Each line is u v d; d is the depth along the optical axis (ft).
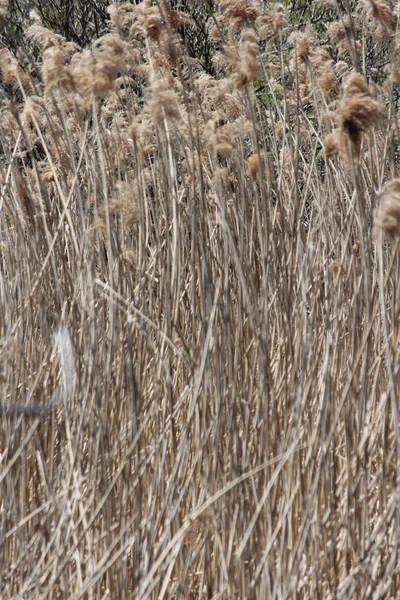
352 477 24.53
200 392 26.09
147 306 30.78
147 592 22.15
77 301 29.19
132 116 34.88
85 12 81.66
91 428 25.90
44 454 26.50
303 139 41.60
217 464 24.80
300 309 28.84
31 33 34.12
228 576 23.95
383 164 29.53
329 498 24.95
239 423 27.61
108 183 33.94
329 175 33.65
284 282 28.17
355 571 23.11
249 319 29.12
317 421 25.73
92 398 26.45
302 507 25.09
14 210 30.12
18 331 28.30
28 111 30.42
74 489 25.02
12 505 25.30
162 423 26.18
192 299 29.07
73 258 32.01
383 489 25.13
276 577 23.02
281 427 28.25
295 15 77.66
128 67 33.76
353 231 33.65
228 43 35.37
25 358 28.94
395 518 23.44
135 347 28.66
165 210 30.17
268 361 26.14
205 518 24.18
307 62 35.58
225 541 24.40
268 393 25.09
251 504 24.86
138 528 23.95
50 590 23.53
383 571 24.82
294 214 31.01
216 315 28.07
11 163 30.71
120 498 25.68
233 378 25.82
